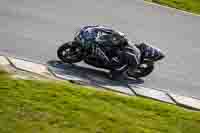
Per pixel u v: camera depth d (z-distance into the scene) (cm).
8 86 4344
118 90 5150
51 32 6706
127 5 9288
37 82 4638
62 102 4238
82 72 5494
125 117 4238
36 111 3931
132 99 4753
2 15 6938
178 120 4469
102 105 4388
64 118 3928
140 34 7725
